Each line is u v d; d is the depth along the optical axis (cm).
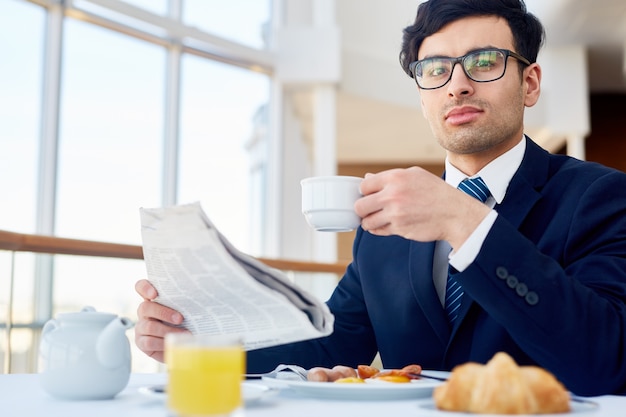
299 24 677
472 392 66
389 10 685
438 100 123
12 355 267
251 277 80
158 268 88
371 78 728
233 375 60
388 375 91
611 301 92
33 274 286
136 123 549
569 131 777
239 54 625
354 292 133
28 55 480
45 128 488
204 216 77
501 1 122
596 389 87
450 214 86
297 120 686
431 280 115
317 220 92
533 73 129
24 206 472
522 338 86
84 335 83
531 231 114
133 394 89
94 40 525
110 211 521
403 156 1037
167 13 580
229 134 624
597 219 107
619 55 795
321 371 88
